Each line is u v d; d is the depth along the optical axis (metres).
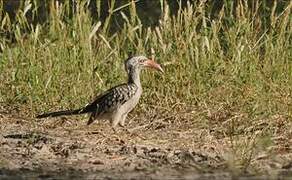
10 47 17.12
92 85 15.82
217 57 16.08
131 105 13.66
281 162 11.49
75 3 17.59
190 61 15.91
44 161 11.58
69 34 16.42
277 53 16.08
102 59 16.67
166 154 12.00
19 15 16.95
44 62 16.05
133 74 13.73
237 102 15.05
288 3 17.42
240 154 11.65
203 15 16.50
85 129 13.94
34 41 16.38
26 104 15.54
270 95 15.02
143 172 10.83
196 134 13.63
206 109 14.86
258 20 16.59
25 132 13.64
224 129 13.78
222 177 10.48
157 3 21.50
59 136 13.36
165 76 15.70
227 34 16.45
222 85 15.62
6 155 11.90
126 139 13.11
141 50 16.39
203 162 11.53
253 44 16.34
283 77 15.81
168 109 15.02
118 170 10.99
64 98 15.41
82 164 11.39
